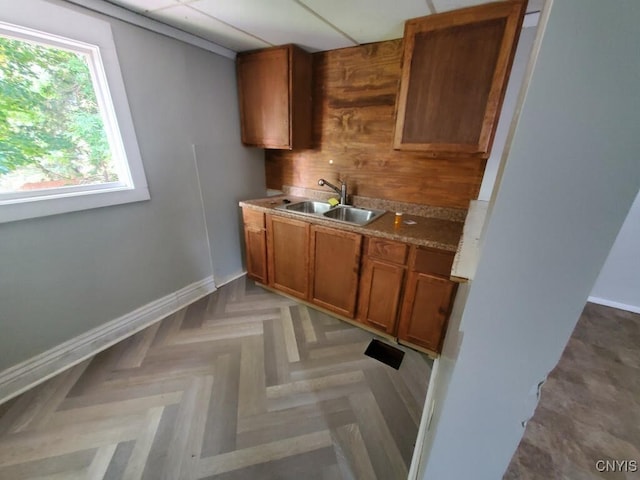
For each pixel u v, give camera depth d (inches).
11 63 50.9
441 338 67.6
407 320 71.4
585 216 12.4
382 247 69.9
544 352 15.4
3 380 56.2
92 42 58.1
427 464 23.2
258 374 64.6
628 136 10.9
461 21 54.9
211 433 51.0
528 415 17.4
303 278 88.7
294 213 83.7
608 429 53.1
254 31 70.1
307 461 46.9
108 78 62.1
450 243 60.5
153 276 82.0
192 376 63.4
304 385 61.9
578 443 50.4
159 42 70.4
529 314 14.8
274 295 99.0
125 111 66.7
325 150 95.6
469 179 74.2
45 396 57.2
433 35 58.0
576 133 11.5
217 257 102.1
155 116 73.6
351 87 83.9
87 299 67.7
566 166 12.0
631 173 11.2
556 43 10.8
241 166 103.1
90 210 64.9
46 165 58.0
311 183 103.7
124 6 60.1
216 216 98.1
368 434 51.6
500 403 17.6
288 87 81.8
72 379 61.6
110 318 73.2
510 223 13.6
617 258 91.3
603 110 10.9
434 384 55.2
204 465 45.9
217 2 55.9
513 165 12.8
